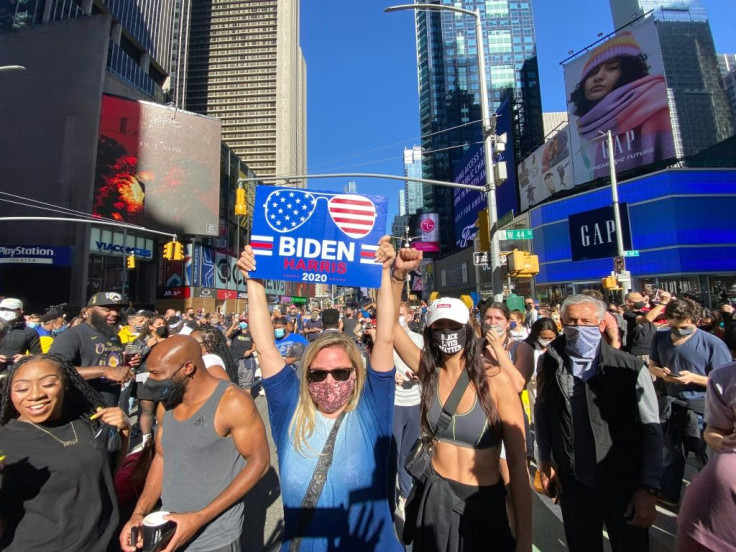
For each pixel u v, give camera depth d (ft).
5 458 7.47
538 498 15.11
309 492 6.88
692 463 17.93
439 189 333.01
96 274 145.38
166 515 6.72
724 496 5.60
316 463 7.02
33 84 149.79
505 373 8.14
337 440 7.13
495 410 7.74
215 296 188.44
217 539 7.55
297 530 6.77
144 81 249.75
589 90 147.33
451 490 7.66
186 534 6.73
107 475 8.33
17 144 145.79
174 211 161.07
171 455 7.86
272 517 13.91
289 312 62.03
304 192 9.34
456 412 7.97
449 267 238.68
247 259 8.79
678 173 109.70
